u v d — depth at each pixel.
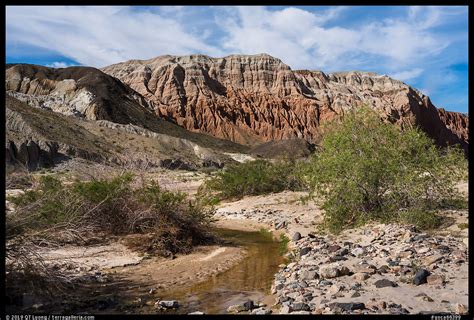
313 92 192.12
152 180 11.48
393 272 7.09
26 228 6.80
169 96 165.62
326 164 12.21
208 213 11.88
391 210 11.60
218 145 132.00
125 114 122.06
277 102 174.88
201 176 45.97
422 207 11.42
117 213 10.95
